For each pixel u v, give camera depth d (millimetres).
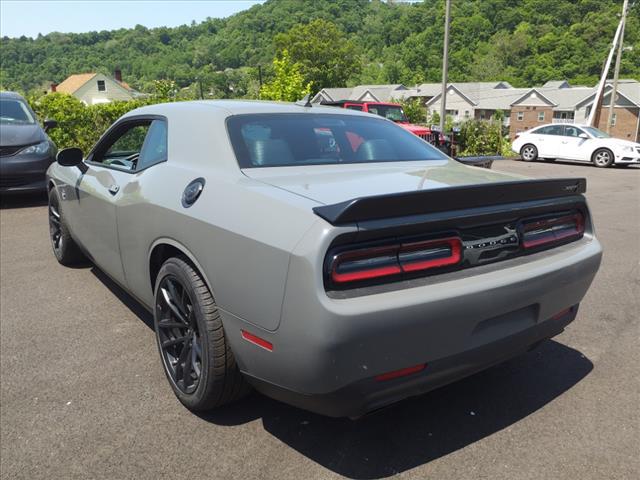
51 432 2578
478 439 2549
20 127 8227
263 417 2721
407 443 2516
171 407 2801
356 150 3107
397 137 3479
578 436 2572
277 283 2053
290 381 2119
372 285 2047
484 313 2232
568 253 2654
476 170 3078
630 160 17297
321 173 2701
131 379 3080
